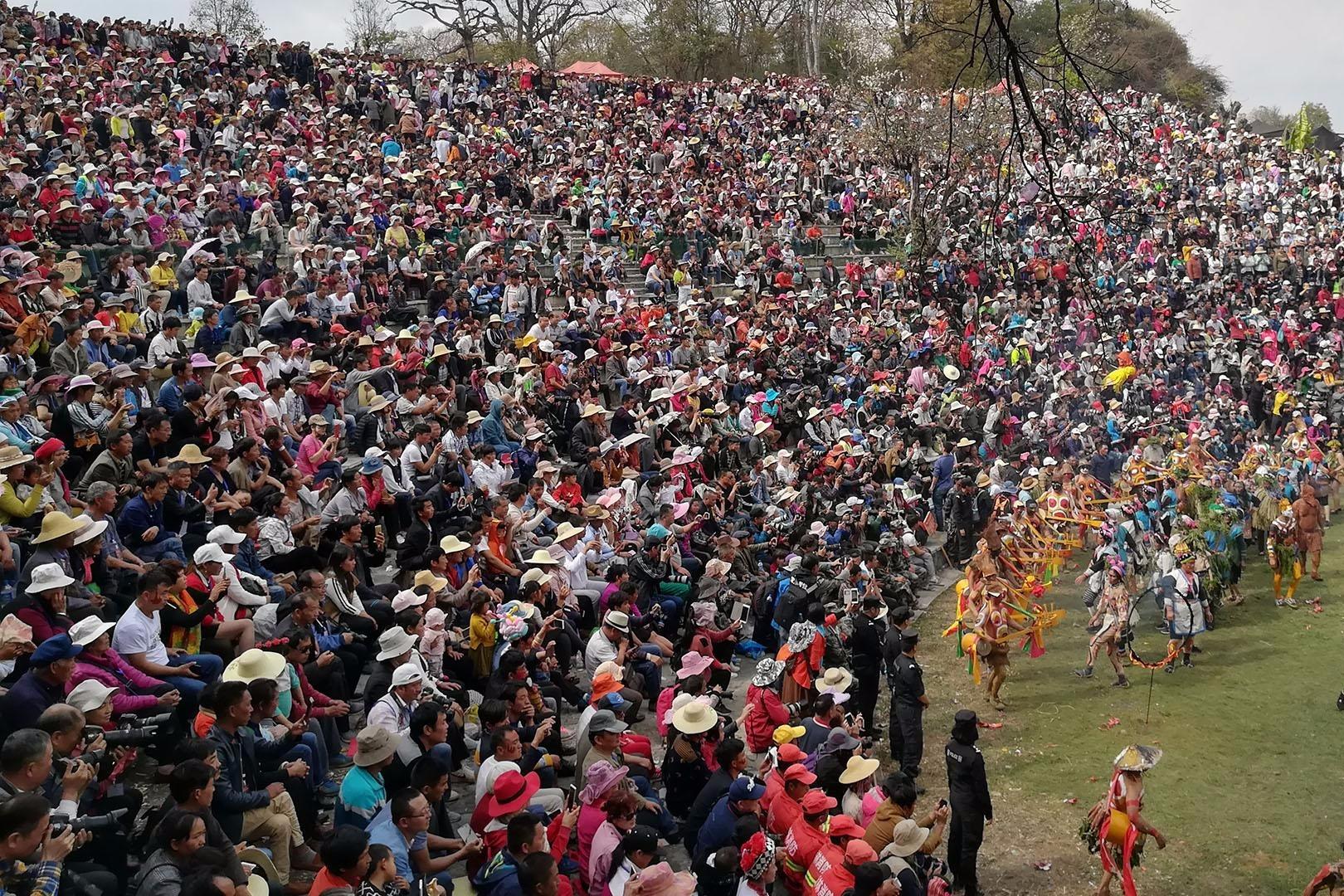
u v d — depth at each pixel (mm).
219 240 24594
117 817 7906
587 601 15367
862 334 32344
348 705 11312
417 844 8328
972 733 11633
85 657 9258
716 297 34406
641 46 75875
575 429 21125
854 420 27391
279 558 13109
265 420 16188
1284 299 40469
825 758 11281
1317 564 23141
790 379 28078
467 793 11547
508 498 16406
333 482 15641
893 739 14016
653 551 15797
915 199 30953
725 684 14820
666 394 23750
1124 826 11492
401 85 43188
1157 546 21234
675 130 46375
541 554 14672
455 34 83750
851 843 9297
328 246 24141
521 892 7652
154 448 13945
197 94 34312
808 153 46094
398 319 25094
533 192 35969
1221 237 44375
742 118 50281
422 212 29188
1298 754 15102
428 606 12578
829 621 14391
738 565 17562
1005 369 31266
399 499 16469
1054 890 11930
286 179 28844
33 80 30891
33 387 15375
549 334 25625
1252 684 17609
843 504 21125
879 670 15047
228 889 6539
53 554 10516
